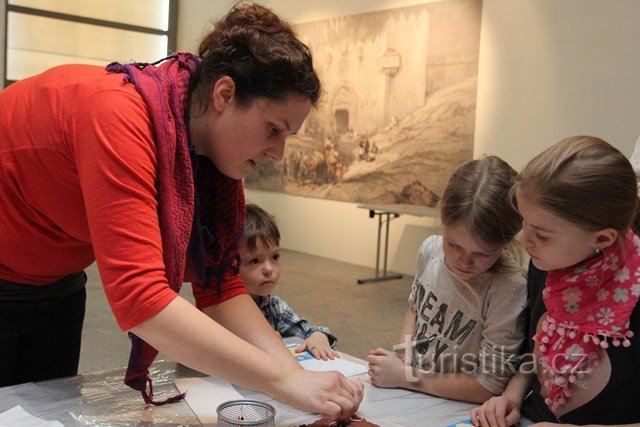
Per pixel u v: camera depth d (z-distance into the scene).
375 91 5.42
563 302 0.99
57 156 0.94
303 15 6.07
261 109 0.93
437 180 4.98
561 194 0.87
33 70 6.35
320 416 1.05
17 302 1.14
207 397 1.11
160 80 0.96
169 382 1.19
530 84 4.41
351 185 5.71
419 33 5.05
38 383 1.16
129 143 0.85
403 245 5.29
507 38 4.51
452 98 4.86
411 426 1.04
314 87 0.95
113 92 0.89
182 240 0.97
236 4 1.04
